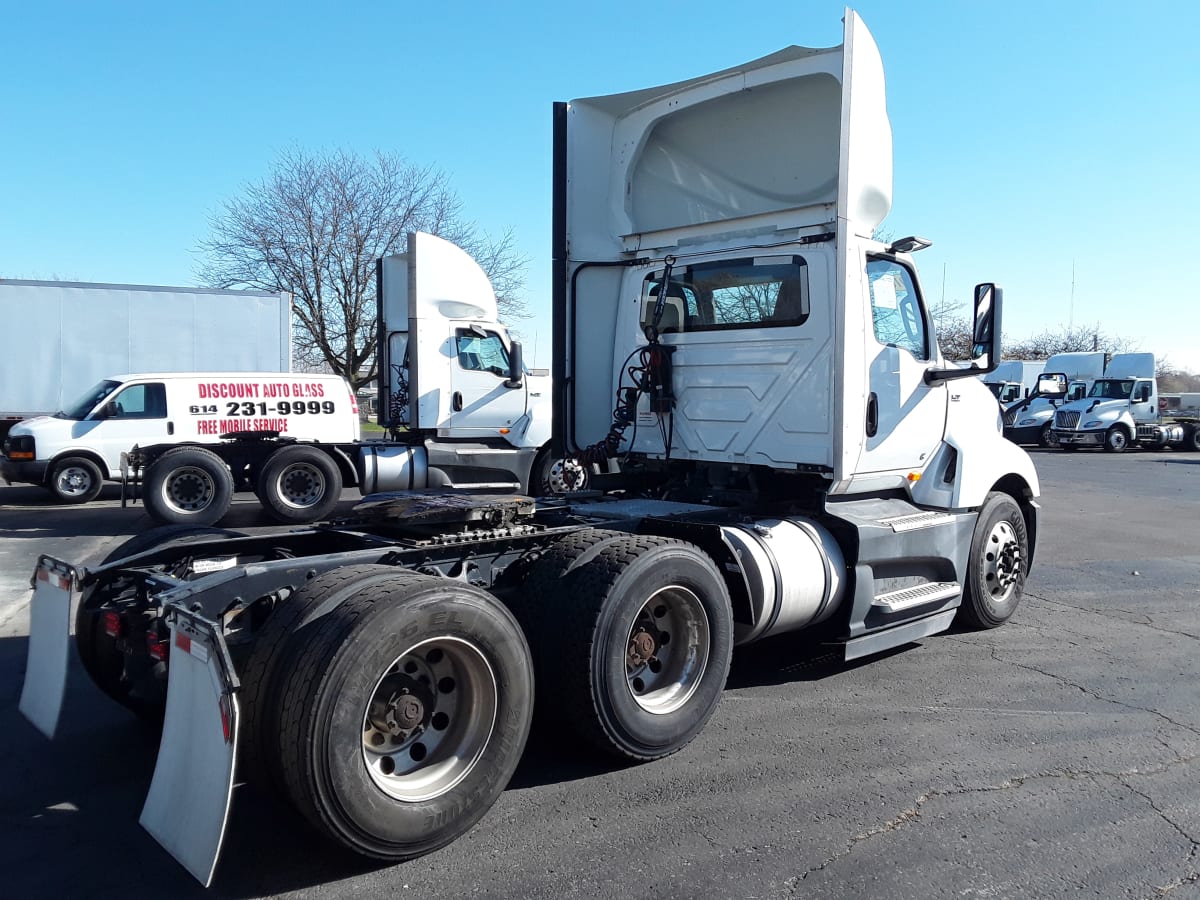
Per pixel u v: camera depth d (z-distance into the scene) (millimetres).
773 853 3488
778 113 5676
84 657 4488
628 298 6438
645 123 6250
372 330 32344
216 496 11484
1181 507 14773
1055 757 4438
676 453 6129
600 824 3729
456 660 3609
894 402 5672
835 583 5238
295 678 3164
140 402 13359
